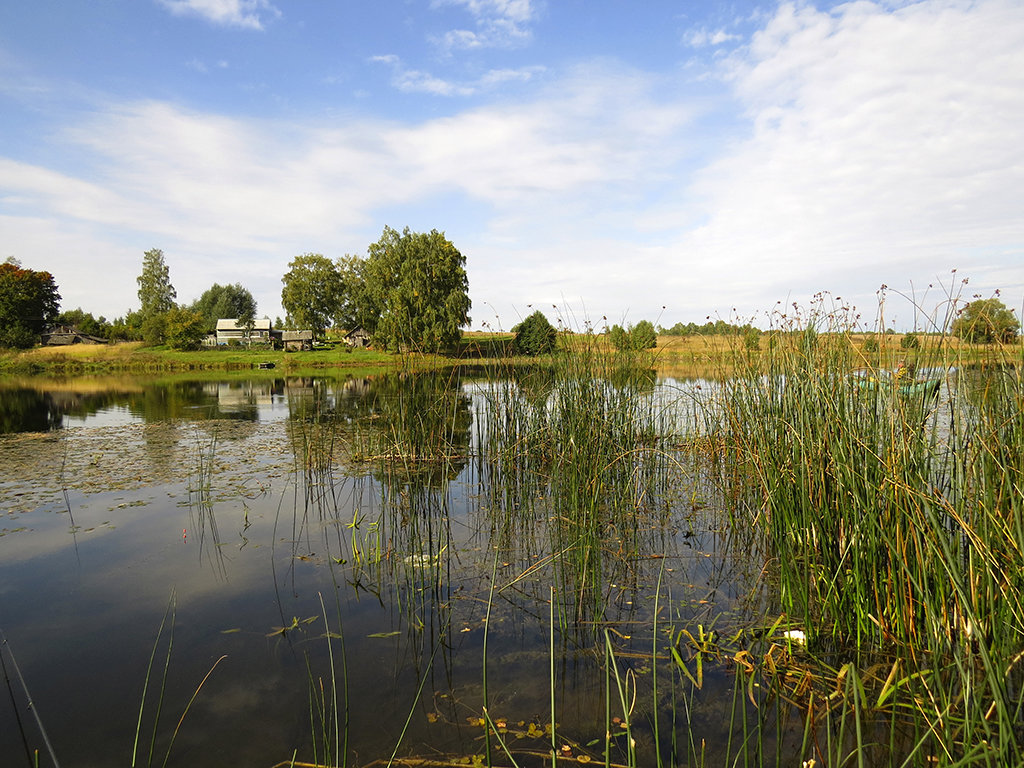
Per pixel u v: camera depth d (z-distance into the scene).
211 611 4.39
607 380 8.03
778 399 5.62
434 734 3.00
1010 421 3.84
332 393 23.09
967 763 2.35
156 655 3.79
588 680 3.47
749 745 2.87
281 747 2.91
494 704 3.24
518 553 5.54
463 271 42.91
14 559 5.42
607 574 5.00
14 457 10.06
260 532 6.14
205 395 23.17
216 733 3.02
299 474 8.71
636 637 3.95
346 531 6.17
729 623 4.08
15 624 4.21
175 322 60.38
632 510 6.55
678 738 2.93
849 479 3.88
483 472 8.70
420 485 7.95
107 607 4.46
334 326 72.75
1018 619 3.01
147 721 3.13
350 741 2.96
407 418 9.91
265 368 45.50
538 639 3.96
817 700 3.17
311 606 4.46
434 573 5.06
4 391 25.89
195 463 9.49
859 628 3.53
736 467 6.36
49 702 3.30
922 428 3.92
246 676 3.54
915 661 3.28
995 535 3.36
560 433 7.66
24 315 63.56
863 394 4.42
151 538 5.96
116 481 8.31
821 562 4.30
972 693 2.90
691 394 8.93
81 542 5.86
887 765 2.67
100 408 18.31
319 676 3.54
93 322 84.50
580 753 2.83
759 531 5.68
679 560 5.27
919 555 3.32
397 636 4.01
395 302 34.66
